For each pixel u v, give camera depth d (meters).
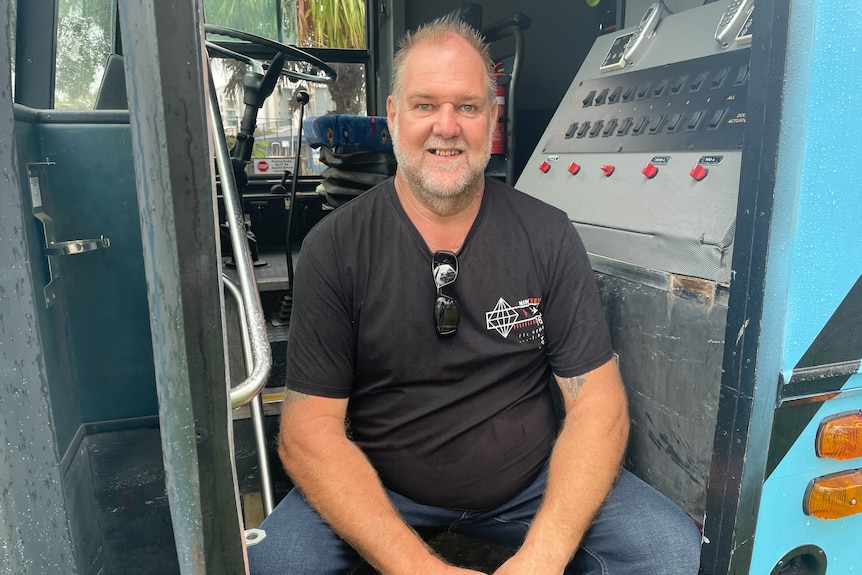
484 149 1.23
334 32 2.60
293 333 1.26
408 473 1.27
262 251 2.60
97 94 1.47
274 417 1.64
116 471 1.22
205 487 0.56
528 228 1.29
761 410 0.90
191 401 0.54
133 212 1.13
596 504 1.16
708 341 1.15
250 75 1.88
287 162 2.64
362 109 2.72
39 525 0.65
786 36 0.79
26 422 0.62
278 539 1.18
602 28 2.49
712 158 1.24
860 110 0.84
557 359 1.32
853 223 0.87
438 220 1.24
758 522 0.96
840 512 0.97
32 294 0.61
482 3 2.69
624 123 1.59
